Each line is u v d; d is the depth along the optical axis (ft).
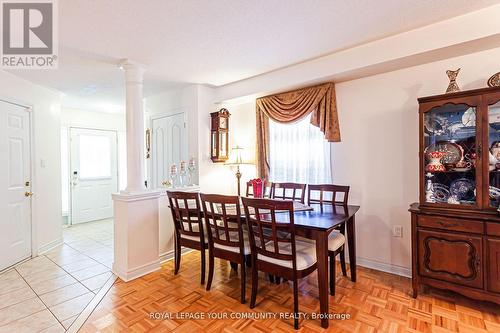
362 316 6.41
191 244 8.53
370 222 9.29
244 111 12.92
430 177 7.39
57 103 12.61
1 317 6.55
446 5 6.07
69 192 16.38
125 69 9.08
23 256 10.31
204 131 12.09
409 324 6.07
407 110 8.50
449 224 6.68
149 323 6.25
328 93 9.60
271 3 5.82
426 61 7.85
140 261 8.96
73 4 5.69
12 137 9.91
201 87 11.98
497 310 6.55
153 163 14.06
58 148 12.60
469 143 6.93
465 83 7.50
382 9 6.15
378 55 7.86
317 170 10.42
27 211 10.58
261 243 6.59
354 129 9.54
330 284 7.45
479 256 6.32
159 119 13.69
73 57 8.59
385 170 8.98
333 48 8.30
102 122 18.03
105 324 6.22
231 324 6.21
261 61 9.23
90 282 8.45
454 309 6.64
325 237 6.02
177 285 8.19
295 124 11.02
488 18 6.28
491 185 6.60
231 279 8.59
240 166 13.17
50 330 6.03
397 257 8.78
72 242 12.86
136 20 6.40
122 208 8.80
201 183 11.87
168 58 8.82
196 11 6.07
